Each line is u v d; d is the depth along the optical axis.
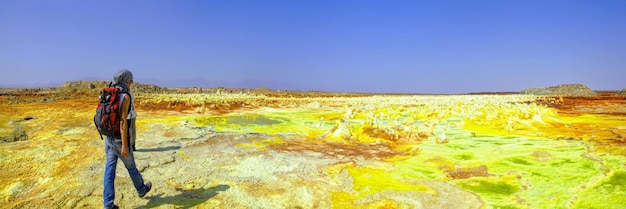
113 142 4.45
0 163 6.22
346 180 5.88
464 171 6.32
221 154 7.40
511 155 7.24
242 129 10.88
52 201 4.76
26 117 11.89
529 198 5.06
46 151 7.10
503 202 4.96
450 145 8.33
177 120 12.42
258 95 29.53
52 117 12.13
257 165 6.60
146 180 5.68
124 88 4.55
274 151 7.81
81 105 16.48
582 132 9.36
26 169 5.97
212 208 4.74
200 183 5.62
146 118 13.00
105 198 4.42
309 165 6.69
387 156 7.47
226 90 37.84
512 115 12.26
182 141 8.55
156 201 4.90
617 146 7.41
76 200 4.82
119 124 4.39
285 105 19.94
